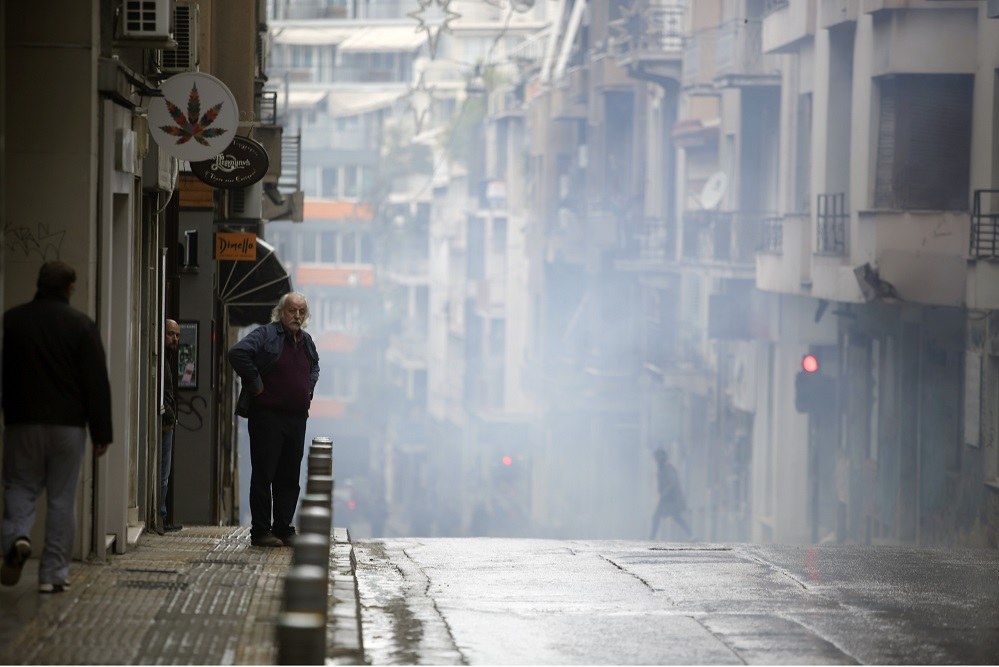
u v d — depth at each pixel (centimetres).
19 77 2991
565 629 2812
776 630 2828
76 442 2652
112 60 3055
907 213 6456
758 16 8856
